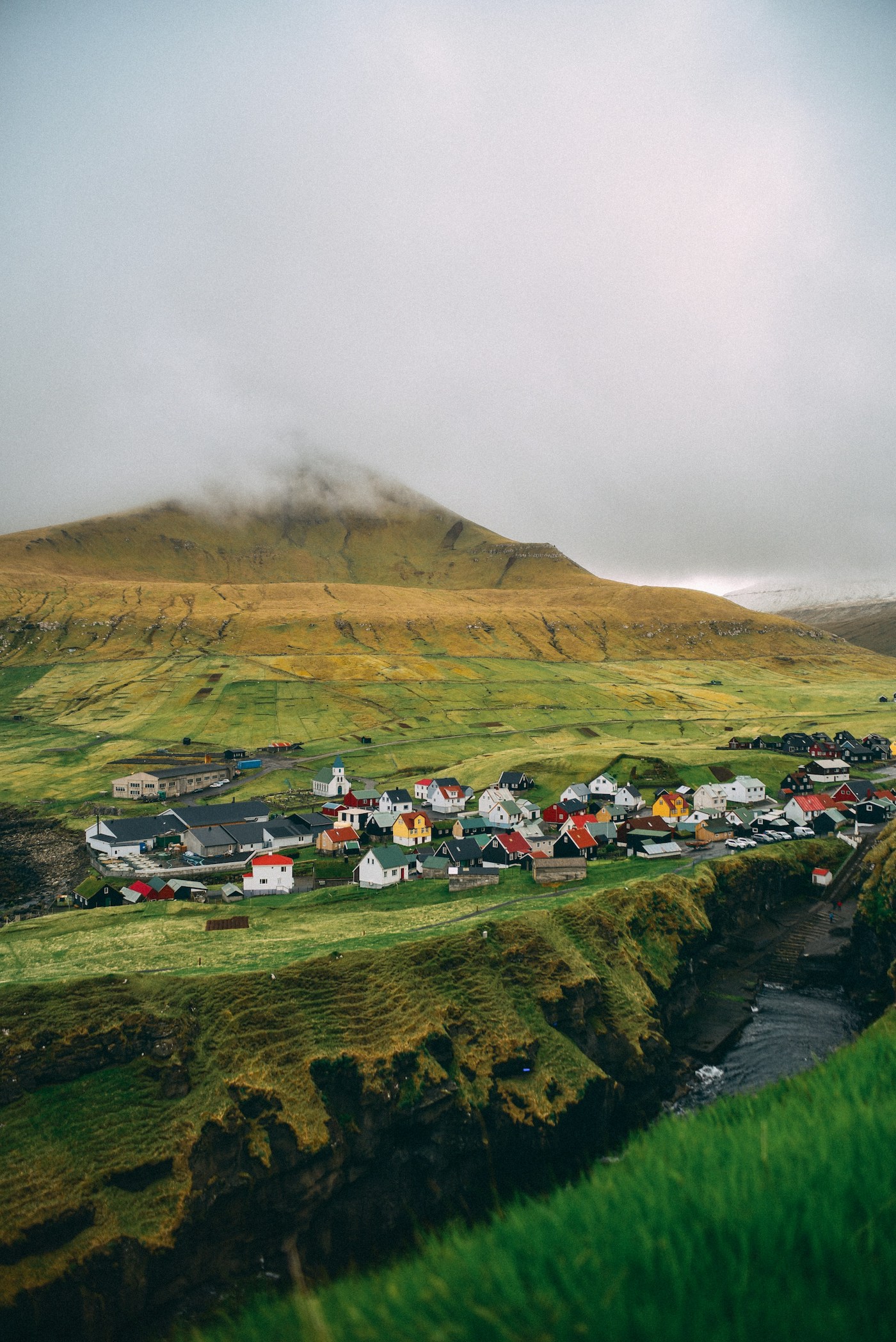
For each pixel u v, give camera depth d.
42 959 73.06
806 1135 10.30
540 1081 55.91
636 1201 8.73
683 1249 7.71
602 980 66.25
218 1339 8.44
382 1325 7.29
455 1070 54.69
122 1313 40.31
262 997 56.09
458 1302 7.26
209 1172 45.75
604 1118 56.66
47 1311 39.12
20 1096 47.59
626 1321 6.69
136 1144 45.81
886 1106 10.88
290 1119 48.75
